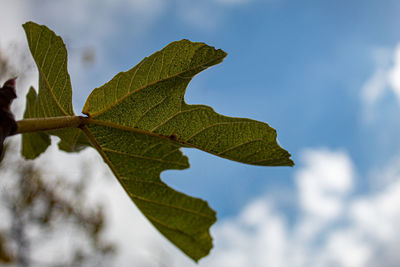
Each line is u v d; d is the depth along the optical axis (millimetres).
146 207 423
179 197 416
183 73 377
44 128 347
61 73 375
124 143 390
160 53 370
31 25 368
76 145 421
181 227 424
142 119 384
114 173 409
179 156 402
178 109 384
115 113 380
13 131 323
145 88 378
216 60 375
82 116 376
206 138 388
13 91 323
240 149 386
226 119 382
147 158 400
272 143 380
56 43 373
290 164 386
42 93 379
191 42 369
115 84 375
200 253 428
